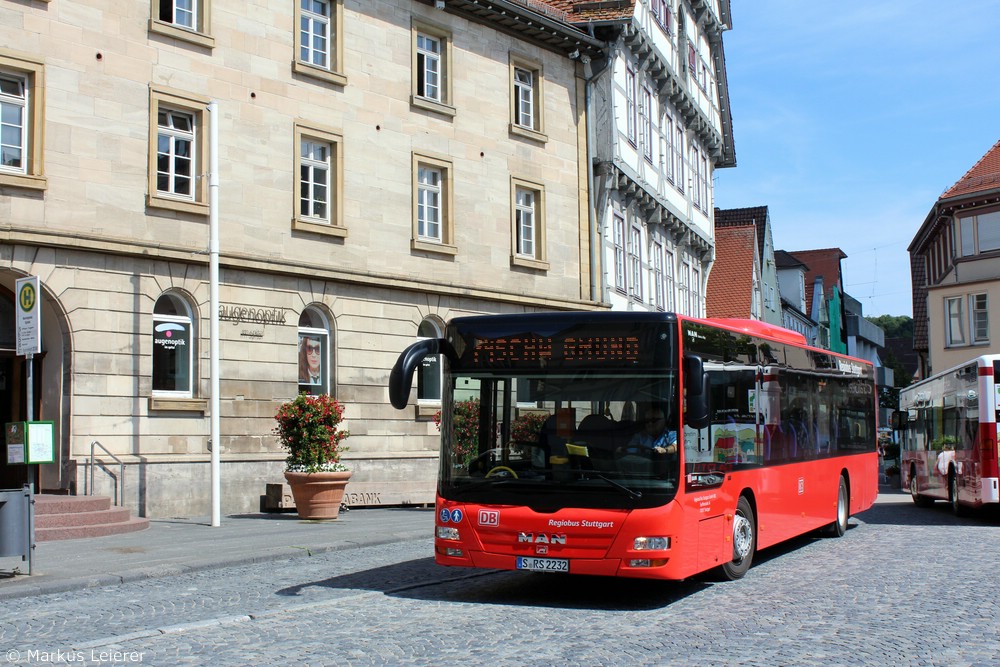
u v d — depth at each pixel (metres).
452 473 11.14
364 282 24.59
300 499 19.98
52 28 19.53
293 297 23.23
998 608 10.51
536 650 8.48
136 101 20.66
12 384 20.36
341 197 24.33
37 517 16.66
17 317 13.98
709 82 46.69
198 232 21.53
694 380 10.45
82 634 9.24
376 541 16.39
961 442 21.45
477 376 11.27
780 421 14.52
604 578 12.85
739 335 13.00
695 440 11.08
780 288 75.62
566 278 30.59
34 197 19.09
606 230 32.41
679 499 10.51
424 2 26.69
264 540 16.17
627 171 33.41
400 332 25.66
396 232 25.61
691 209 42.97
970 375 20.44
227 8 22.39
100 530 17.03
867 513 24.27
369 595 11.41
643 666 7.89
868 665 7.97
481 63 28.31
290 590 11.77
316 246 23.78
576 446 10.74
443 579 12.63
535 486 10.73
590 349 10.96
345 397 24.30
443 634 9.15
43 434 13.96
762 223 62.38
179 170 21.58
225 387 21.80
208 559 13.79
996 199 45.53
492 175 28.39
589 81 31.97
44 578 12.05
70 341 19.42
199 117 21.84
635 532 10.37
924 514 23.86
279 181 23.09
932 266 54.31
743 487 12.70
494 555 10.77
